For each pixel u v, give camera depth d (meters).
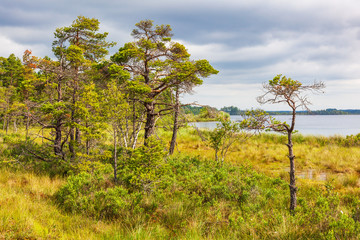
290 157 6.90
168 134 26.89
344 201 8.47
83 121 10.21
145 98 13.23
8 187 8.19
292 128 6.78
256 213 7.01
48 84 12.32
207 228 6.31
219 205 7.57
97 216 6.79
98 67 13.35
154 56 13.73
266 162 16.42
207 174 10.38
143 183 8.34
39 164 11.64
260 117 6.79
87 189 8.05
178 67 12.80
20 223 4.99
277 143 23.23
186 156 14.48
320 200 7.20
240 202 8.16
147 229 5.99
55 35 16.06
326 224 5.45
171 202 7.69
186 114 15.41
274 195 8.88
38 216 5.95
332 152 17.80
